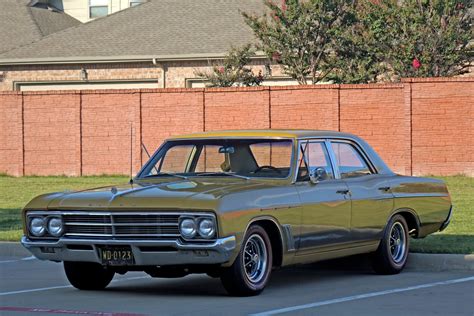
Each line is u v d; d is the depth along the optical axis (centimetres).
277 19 4175
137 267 1210
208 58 4638
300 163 1320
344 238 1359
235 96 3816
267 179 1302
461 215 2200
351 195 1370
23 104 4053
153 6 5181
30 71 4900
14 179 3853
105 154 3981
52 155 4034
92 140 3988
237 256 1190
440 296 1256
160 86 4747
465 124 3538
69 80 4866
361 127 3656
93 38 4944
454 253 1582
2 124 4075
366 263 1545
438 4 3772
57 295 1296
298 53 4075
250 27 4328
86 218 1214
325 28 4028
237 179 1309
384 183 1445
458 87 3541
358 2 4022
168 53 4684
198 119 3856
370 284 1379
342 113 3669
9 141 4069
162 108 3906
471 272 1509
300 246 1281
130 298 1257
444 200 1570
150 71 4766
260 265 1238
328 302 1204
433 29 3788
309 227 1292
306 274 1509
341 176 1383
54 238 1236
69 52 4847
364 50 3950
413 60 3794
